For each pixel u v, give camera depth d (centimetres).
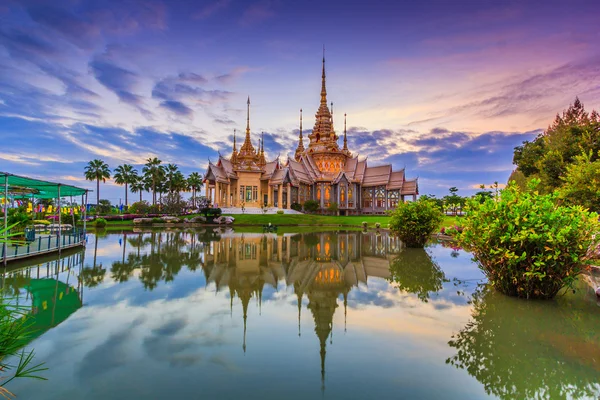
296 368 527
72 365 531
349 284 1080
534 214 848
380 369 527
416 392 466
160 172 7662
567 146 2233
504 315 769
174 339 630
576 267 851
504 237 857
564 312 789
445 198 5912
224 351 582
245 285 1059
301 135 9100
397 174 7638
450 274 1238
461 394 463
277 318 749
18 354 565
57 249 1725
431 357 569
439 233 2580
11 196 2312
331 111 8869
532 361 557
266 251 1902
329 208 7075
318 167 7994
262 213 5944
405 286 1053
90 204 5825
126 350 583
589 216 826
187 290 988
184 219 5022
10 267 1346
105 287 1019
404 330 683
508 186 1037
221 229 4066
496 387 482
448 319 745
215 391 462
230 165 6700
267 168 6950
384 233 3366
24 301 866
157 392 458
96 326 692
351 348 599
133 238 2717
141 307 820
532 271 843
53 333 654
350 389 471
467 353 583
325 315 771
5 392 448
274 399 444
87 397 445
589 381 500
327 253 1816
